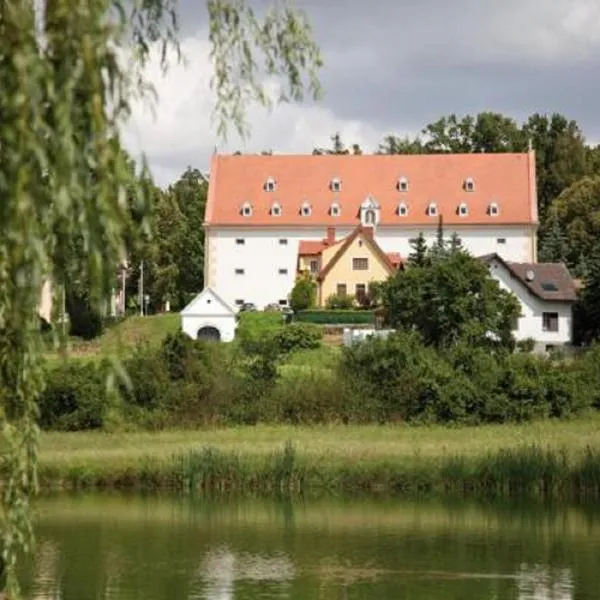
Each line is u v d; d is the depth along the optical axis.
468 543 49.66
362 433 83.06
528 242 186.38
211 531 52.69
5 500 15.00
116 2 12.00
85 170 11.53
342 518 56.94
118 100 11.77
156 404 88.31
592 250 165.38
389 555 46.94
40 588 39.62
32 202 11.48
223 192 190.25
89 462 69.44
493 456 68.00
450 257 115.94
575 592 39.88
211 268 188.12
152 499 64.00
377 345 91.81
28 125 11.16
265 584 41.00
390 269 170.50
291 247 187.12
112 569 43.38
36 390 14.84
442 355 92.62
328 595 38.72
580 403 90.19
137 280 180.62
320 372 98.88
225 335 150.38
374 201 187.12
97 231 11.65
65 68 11.33
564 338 145.38
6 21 11.36
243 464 67.81
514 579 41.94
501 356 92.44
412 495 65.56
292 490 67.31
